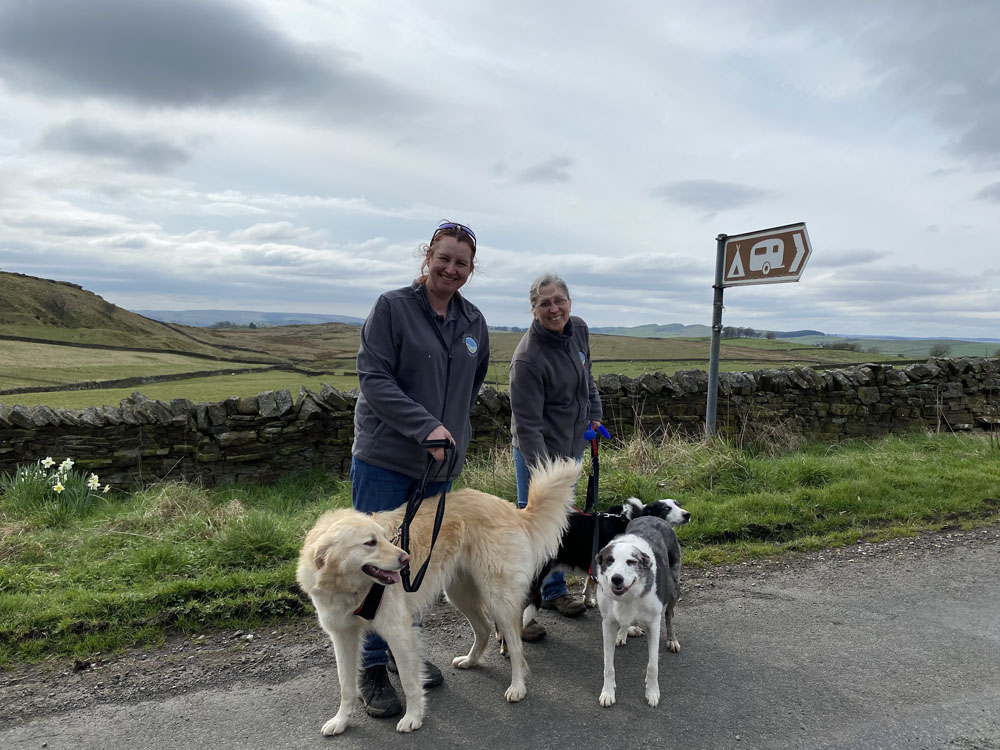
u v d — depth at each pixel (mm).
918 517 6355
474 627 3854
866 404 10305
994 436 9703
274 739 3084
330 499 7121
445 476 3719
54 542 5586
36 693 3490
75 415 7543
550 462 4156
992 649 3820
